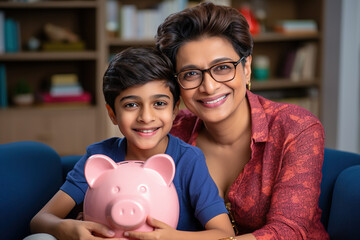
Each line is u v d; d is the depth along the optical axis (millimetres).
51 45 3375
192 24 1178
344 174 1454
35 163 1477
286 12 3973
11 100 3541
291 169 1199
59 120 3330
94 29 3363
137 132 1128
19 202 1396
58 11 3566
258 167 1286
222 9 1204
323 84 3779
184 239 1009
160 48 1233
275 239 1096
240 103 1275
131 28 3449
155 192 1011
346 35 3801
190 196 1184
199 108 1249
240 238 1070
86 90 3625
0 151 1427
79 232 1002
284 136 1255
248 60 1327
